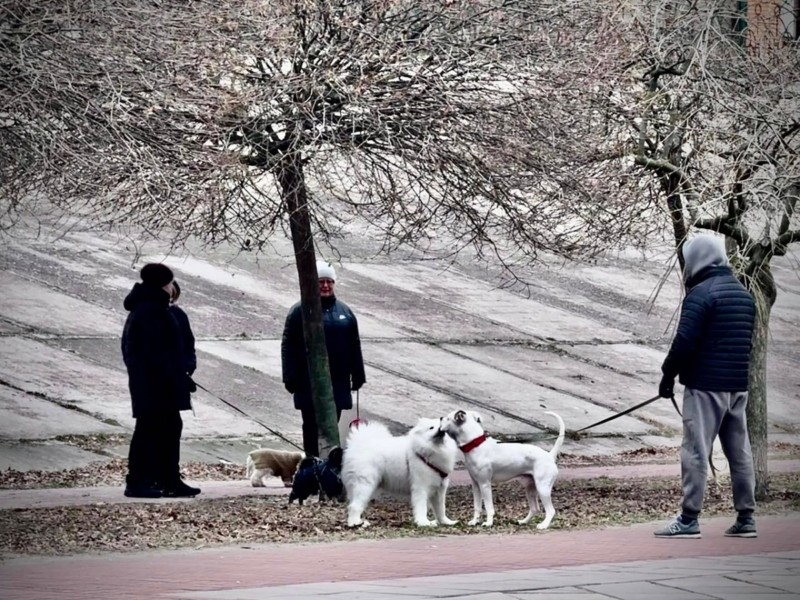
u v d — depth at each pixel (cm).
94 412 2216
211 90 1413
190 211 1435
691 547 1234
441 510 1435
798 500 1652
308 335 1659
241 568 1098
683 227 1670
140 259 3047
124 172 1352
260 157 1524
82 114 1237
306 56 1468
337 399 1733
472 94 1505
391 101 1452
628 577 1034
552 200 1611
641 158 1634
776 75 1627
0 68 1212
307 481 1520
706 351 1283
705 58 1555
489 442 1421
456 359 2797
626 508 1578
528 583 1002
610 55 1595
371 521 1455
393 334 2906
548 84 1522
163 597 938
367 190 1550
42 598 934
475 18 1510
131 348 1642
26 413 2145
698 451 1289
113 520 1403
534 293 3403
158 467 1652
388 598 927
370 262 3375
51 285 2789
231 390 2406
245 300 2933
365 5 1490
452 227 1684
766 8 1817
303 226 1625
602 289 3512
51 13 1242
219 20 1394
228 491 1741
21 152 1260
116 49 1281
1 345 2444
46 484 1783
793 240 1634
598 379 2817
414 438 1409
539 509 1564
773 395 2912
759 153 1547
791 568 1083
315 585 995
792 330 3375
